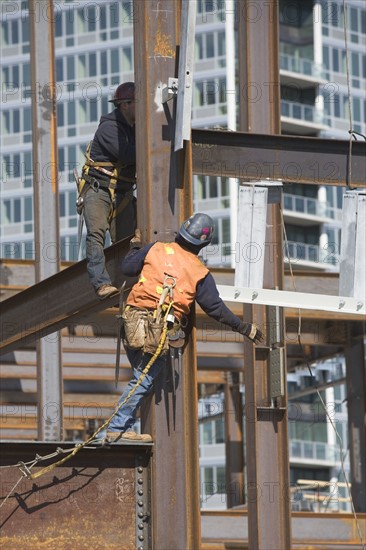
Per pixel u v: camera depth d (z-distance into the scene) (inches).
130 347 1305.4
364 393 2883.9
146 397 1380.4
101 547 1366.9
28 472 1327.5
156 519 1348.4
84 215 1466.5
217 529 2566.4
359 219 1534.2
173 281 1300.4
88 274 1481.3
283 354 1839.3
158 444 1355.8
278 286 1887.3
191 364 1352.1
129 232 1503.4
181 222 1379.2
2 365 3036.4
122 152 1462.8
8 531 1358.3
